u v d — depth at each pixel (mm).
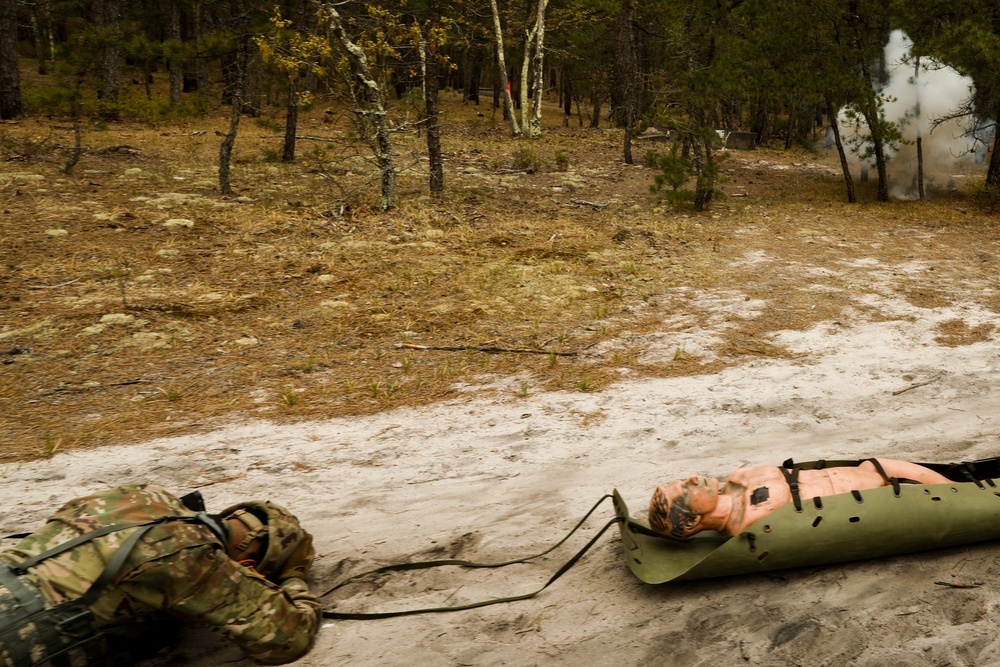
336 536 5020
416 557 4781
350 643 3957
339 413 6941
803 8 16406
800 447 6219
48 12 33469
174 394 7219
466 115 39438
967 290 10258
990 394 7250
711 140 16469
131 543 3248
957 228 14398
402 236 13156
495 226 14148
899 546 4312
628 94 24688
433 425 6691
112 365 7949
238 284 10570
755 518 4270
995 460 4688
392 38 15023
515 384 7555
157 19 18047
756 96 17016
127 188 16188
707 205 16781
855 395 7246
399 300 9984
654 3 21625
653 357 8172
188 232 13008
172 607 3348
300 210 14781
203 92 17172
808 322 9148
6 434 6469
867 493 4285
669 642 3904
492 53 40469
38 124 25266
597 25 35125
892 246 12891
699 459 6055
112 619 3262
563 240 13172
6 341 8477
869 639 3846
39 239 12195
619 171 22547
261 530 3986
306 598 3900
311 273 11102
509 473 5895
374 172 19031
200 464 5980
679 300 10000
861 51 16312
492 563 4691
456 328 9016
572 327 9062
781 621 4000
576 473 5875
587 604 4246
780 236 13703
